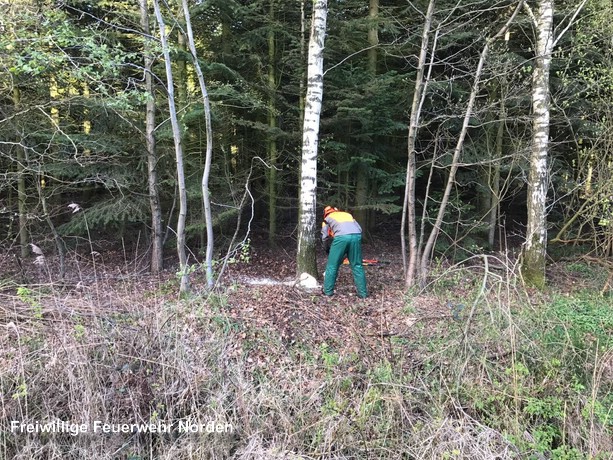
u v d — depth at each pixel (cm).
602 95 784
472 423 327
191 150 948
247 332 439
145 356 362
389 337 447
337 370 384
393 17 880
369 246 1089
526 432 319
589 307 536
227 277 752
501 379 356
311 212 635
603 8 707
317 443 320
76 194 995
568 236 848
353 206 1010
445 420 321
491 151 918
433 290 610
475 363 371
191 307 468
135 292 493
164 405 341
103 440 322
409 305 535
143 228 1000
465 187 1095
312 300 565
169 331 391
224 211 880
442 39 834
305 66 855
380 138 1078
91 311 400
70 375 330
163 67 851
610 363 378
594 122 799
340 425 326
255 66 923
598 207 708
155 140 791
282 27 866
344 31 838
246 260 589
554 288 661
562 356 371
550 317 450
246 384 359
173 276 738
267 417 341
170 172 848
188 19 526
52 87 723
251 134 1075
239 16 857
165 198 927
